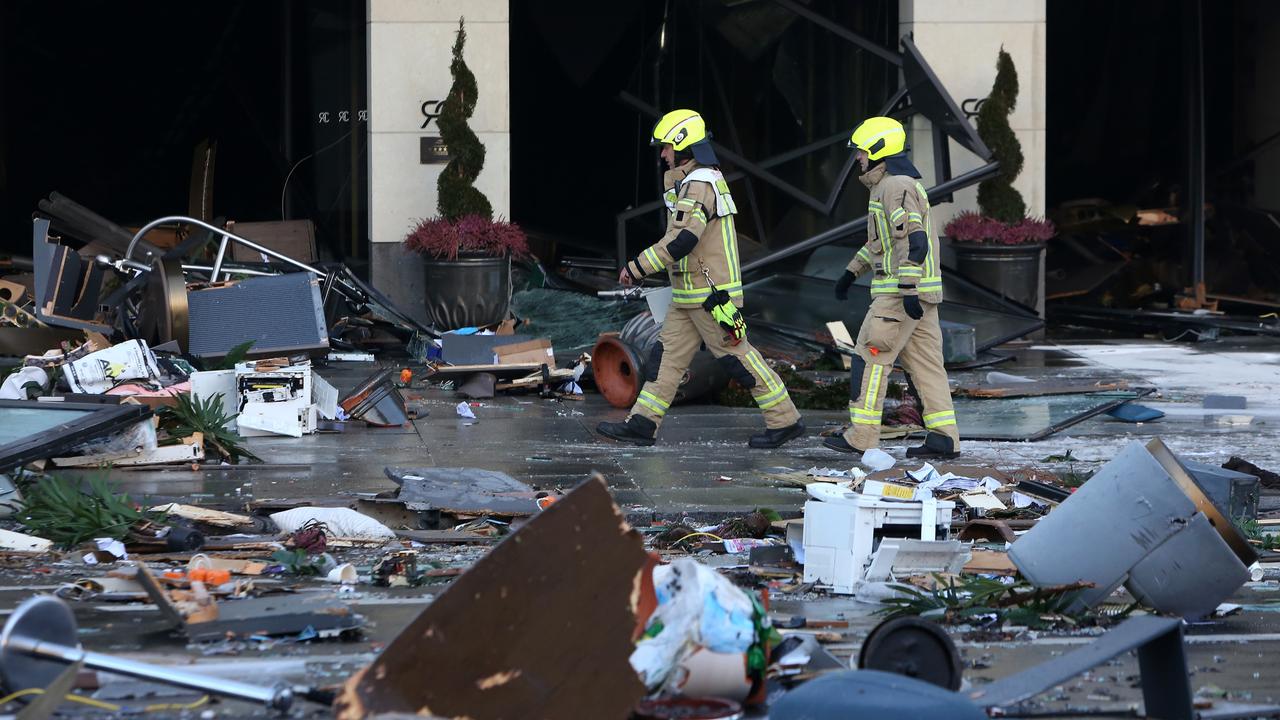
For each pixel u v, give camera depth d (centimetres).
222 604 1410
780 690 1116
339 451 2516
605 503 1024
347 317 3925
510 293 4034
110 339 3009
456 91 4031
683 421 2936
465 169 4050
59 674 1025
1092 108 6050
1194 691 1220
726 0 4350
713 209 2525
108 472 2097
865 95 4159
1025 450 2628
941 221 4334
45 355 2805
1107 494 1480
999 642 1386
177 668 1168
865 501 1614
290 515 1902
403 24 4106
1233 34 5503
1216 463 2483
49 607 1031
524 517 1984
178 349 2756
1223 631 1476
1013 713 1137
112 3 5731
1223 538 1467
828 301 3997
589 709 1005
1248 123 5481
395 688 968
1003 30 4344
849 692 968
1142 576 1466
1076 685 1228
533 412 3027
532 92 5894
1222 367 3759
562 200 5978
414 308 4178
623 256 4394
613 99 5869
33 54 5784
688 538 1927
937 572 1608
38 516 1844
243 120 5816
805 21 4253
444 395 3250
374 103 4119
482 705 984
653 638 1067
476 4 4131
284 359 2739
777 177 4231
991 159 3931
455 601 987
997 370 3738
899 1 4391
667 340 2628
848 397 3164
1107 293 5216
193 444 2344
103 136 5900
